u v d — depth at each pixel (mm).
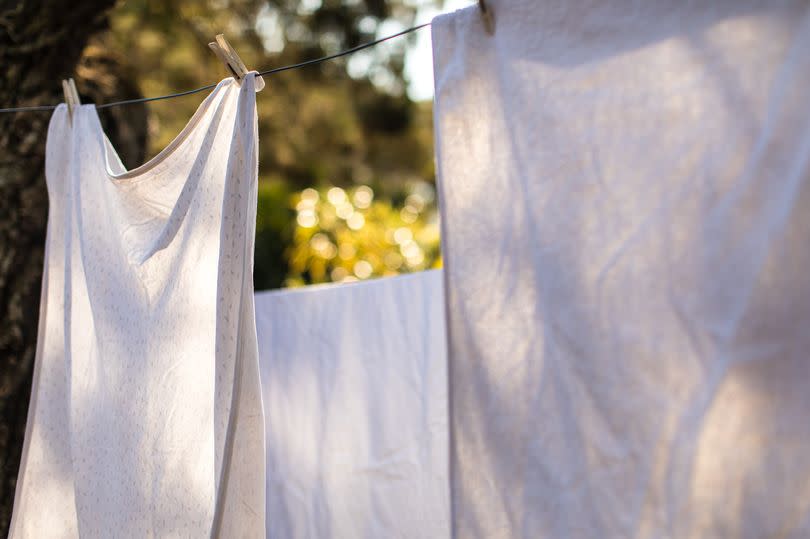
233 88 1769
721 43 1197
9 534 1949
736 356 1138
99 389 1869
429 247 5270
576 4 1344
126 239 1889
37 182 2656
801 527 1075
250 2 5164
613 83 1293
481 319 1358
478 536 1308
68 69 2750
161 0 4676
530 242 1338
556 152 1332
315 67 5852
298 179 6598
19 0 2637
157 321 1801
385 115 6715
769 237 1129
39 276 2631
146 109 3180
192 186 1782
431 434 2201
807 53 1124
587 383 1256
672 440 1176
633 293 1235
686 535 1147
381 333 2318
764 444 1109
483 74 1428
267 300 2514
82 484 1846
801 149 1117
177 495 1725
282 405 2434
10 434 2551
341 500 2299
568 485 1252
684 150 1217
